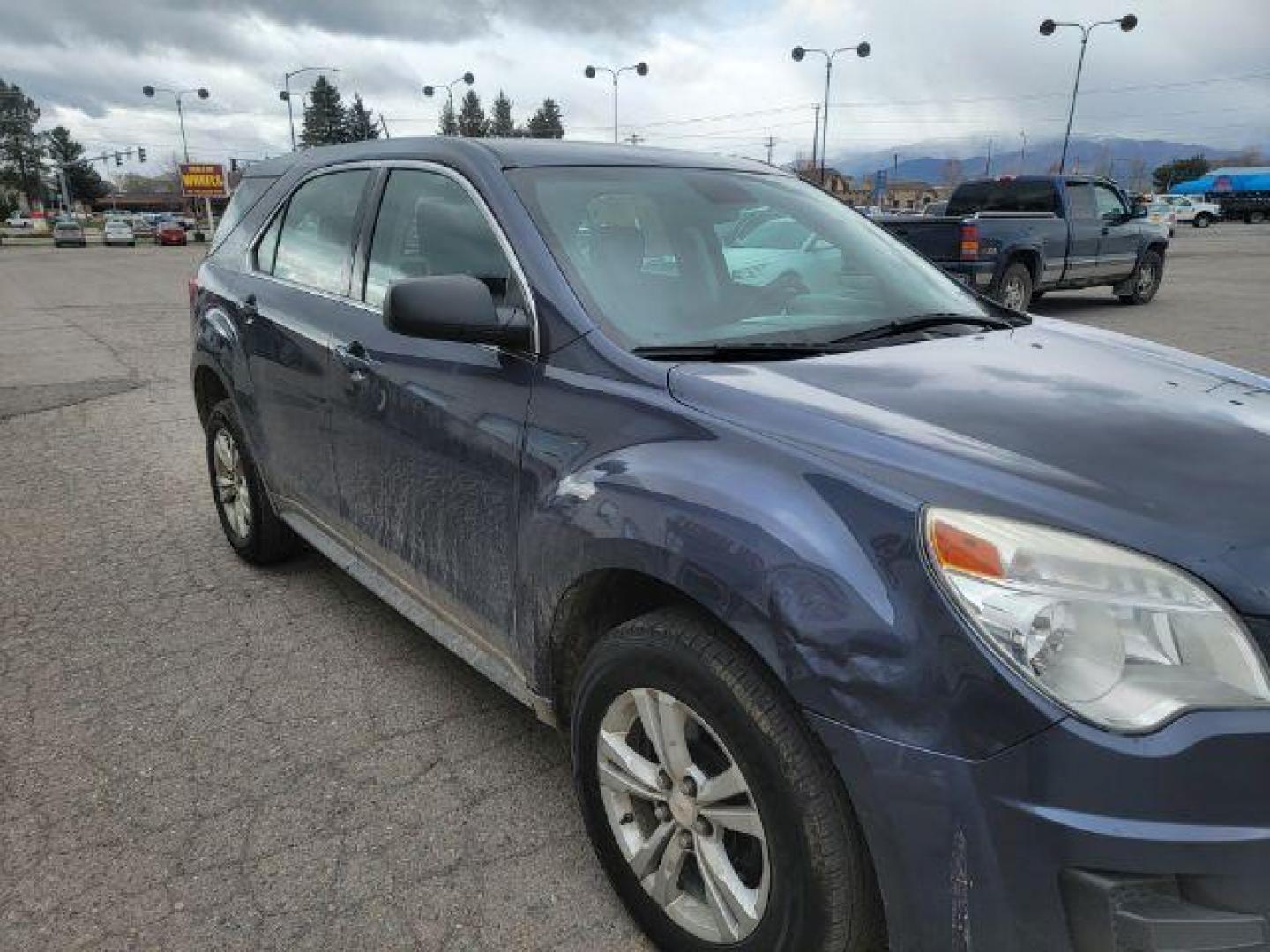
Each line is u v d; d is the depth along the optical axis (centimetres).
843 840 180
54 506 566
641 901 227
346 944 233
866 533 178
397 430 300
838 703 174
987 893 165
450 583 288
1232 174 6975
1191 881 157
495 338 253
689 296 276
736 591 188
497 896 249
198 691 350
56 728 328
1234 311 1400
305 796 290
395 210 331
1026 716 160
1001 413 212
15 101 12550
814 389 222
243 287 418
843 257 326
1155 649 162
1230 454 198
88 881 255
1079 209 1391
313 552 480
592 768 235
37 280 2566
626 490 214
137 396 893
